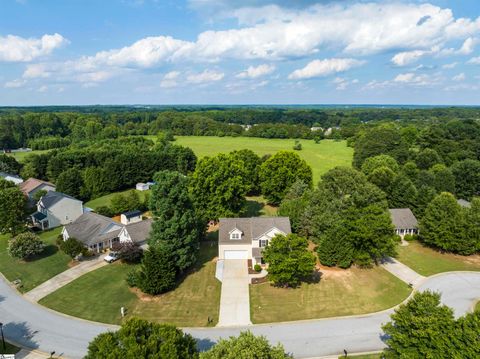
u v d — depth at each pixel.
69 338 30.69
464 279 41.31
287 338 30.56
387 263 45.34
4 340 30.30
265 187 71.00
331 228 44.53
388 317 33.81
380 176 64.62
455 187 74.38
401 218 55.41
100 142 123.31
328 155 122.19
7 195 54.28
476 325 21.36
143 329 22.80
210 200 58.19
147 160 92.81
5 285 40.16
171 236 40.81
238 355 19.92
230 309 34.97
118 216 64.38
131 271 40.72
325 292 37.88
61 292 38.22
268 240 45.09
